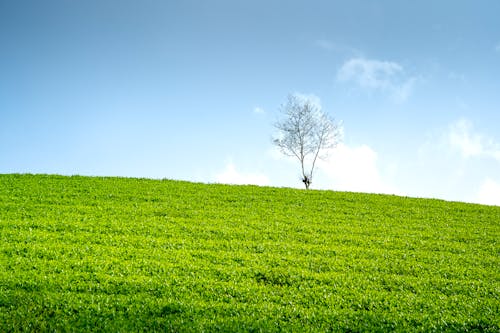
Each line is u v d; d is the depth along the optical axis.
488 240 26.59
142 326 13.34
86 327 13.14
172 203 30.69
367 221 29.72
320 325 14.26
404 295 17.11
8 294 14.73
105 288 15.95
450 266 21.11
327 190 40.12
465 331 14.22
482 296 17.45
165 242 22.20
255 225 26.55
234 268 18.98
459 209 35.09
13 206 27.27
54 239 21.56
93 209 27.88
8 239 21.03
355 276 18.97
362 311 15.38
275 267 19.38
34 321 13.25
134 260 19.28
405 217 31.55
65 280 16.30
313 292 16.98
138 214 27.38
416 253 23.03
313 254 21.92
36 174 38.03
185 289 16.31
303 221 28.45
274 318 14.48
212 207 30.44
